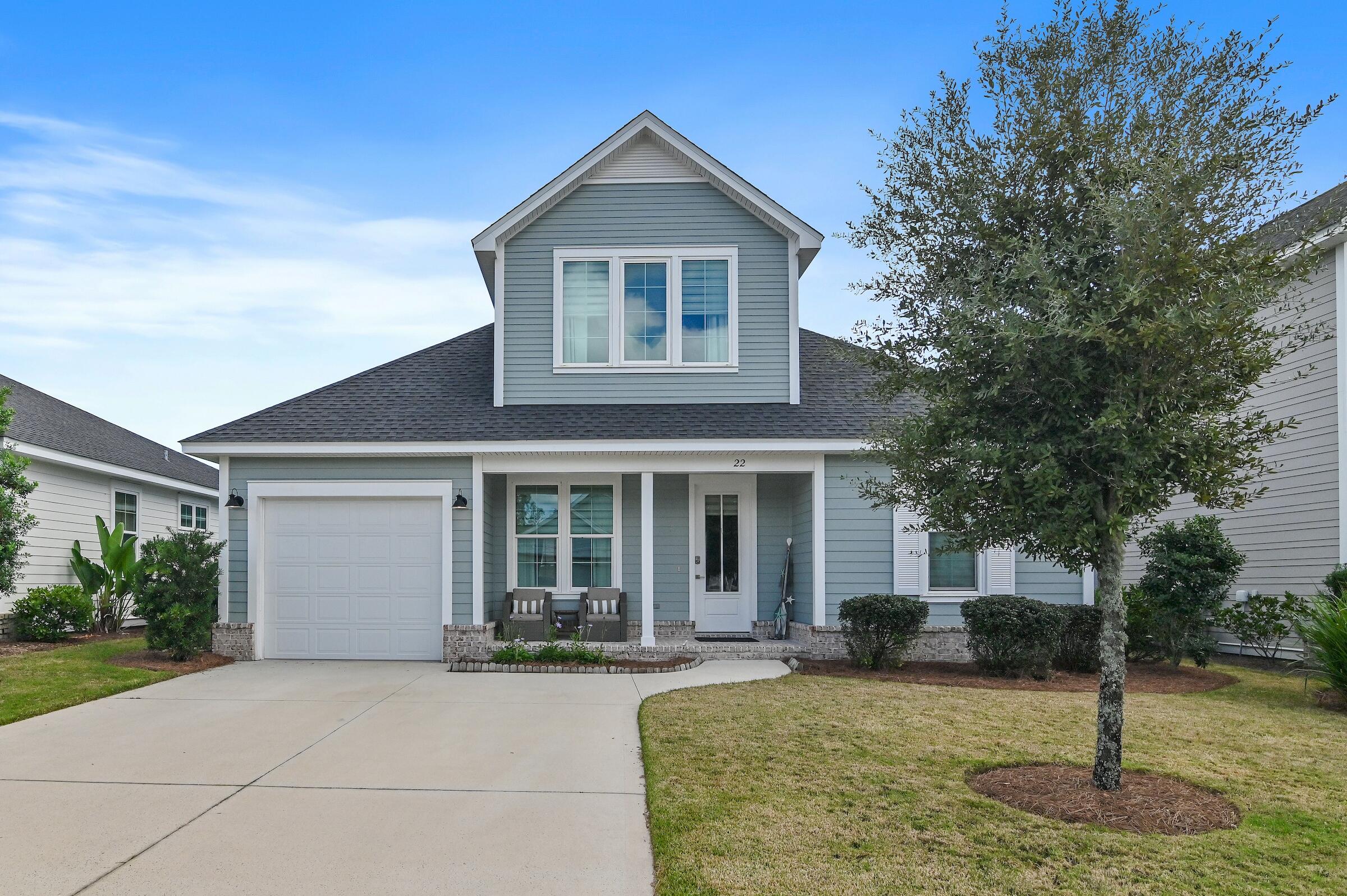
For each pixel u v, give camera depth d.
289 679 10.70
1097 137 5.73
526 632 12.66
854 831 5.27
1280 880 4.59
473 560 12.31
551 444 12.22
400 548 12.45
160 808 5.77
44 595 14.55
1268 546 13.41
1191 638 11.96
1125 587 14.98
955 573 12.60
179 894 4.43
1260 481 13.58
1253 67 5.80
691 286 13.73
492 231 13.55
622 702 9.30
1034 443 5.80
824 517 12.54
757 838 5.15
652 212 13.77
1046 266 5.77
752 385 13.59
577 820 5.59
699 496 13.80
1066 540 5.55
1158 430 5.34
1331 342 12.16
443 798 6.02
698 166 13.64
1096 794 5.94
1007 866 4.76
